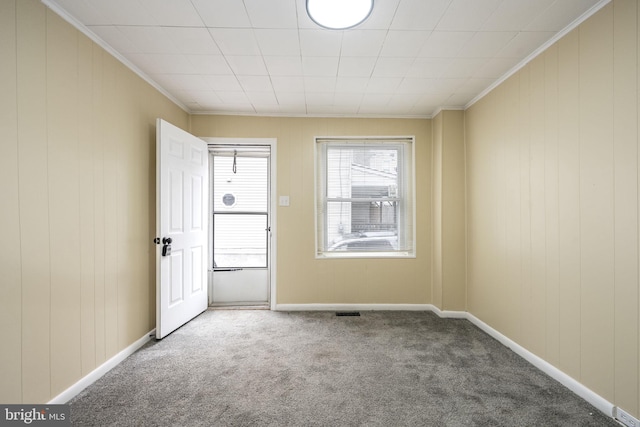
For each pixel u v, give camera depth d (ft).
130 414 5.16
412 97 9.57
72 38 5.65
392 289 11.07
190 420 5.02
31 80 4.84
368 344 8.05
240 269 11.94
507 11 5.49
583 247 5.61
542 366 6.63
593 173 5.41
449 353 7.53
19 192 4.64
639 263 4.65
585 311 5.58
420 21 5.79
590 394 5.44
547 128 6.51
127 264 7.34
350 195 11.30
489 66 7.57
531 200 7.03
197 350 7.64
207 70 7.82
